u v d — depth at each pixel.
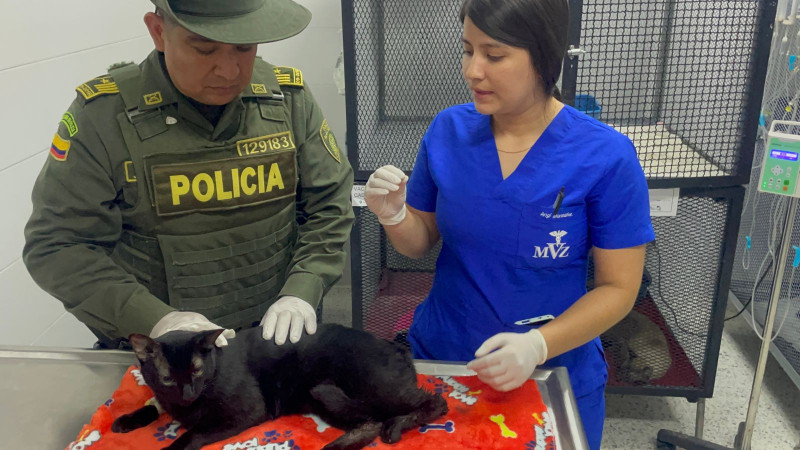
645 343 2.17
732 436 2.20
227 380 0.95
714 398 2.39
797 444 2.15
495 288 1.25
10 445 0.92
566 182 1.17
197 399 0.93
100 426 0.94
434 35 1.86
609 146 1.17
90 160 1.14
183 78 1.09
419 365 1.10
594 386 1.30
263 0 1.11
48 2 1.74
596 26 1.84
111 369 1.09
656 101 1.91
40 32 1.71
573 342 1.11
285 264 1.37
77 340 1.99
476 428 0.93
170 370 0.90
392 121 1.95
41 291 1.78
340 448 0.88
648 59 1.87
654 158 1.87
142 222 1.20
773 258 2.22
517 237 1.19
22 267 1.70
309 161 1.36
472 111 1.29
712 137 1.86
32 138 1.70
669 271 2.09
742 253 2.75
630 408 2.38
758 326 2.57
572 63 1.80
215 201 1.21
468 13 1.03
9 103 1.61
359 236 2.08
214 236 1.23
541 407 0.98
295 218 1.38
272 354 1.01
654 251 2.08
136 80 1.18
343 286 3.16
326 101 2.83
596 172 1.16
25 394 1.02
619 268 1.19
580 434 0.93
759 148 2.49
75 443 0.91
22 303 1.71
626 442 2.19
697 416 2.16
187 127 1.19
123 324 1.13
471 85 1.09
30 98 1.69
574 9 1.73
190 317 1.09
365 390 0.95
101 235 1.19
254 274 1.29
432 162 1.28
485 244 1.22
